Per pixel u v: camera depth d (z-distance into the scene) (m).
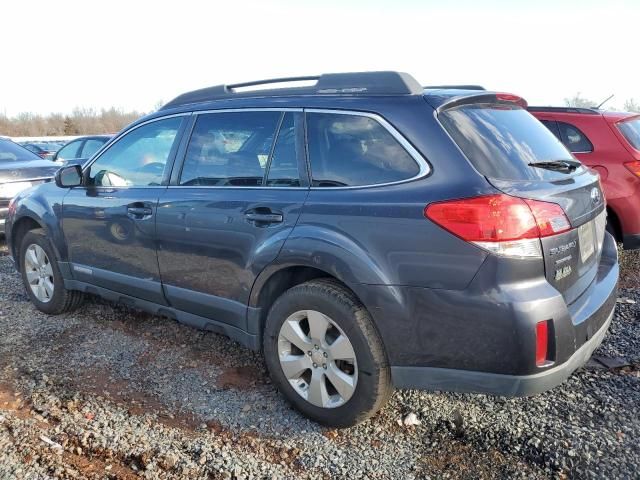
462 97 2.83
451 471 2.63
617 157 5.55
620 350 3.78
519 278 2.41
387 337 2.68
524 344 2.39
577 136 5.79
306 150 3.07
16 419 3.09
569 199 2.66
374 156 2.81
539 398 3.21
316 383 2.96
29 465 2.69
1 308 4.94
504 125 2.94
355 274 2.70
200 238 3.42
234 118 3.46
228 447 2.84
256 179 3.26
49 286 4.72
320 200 2.90
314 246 2.84
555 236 2.50
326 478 2.60
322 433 2.95
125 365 3.77
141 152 4.00
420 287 2.56
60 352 3.97
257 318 3.24
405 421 3.03
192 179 3.60
